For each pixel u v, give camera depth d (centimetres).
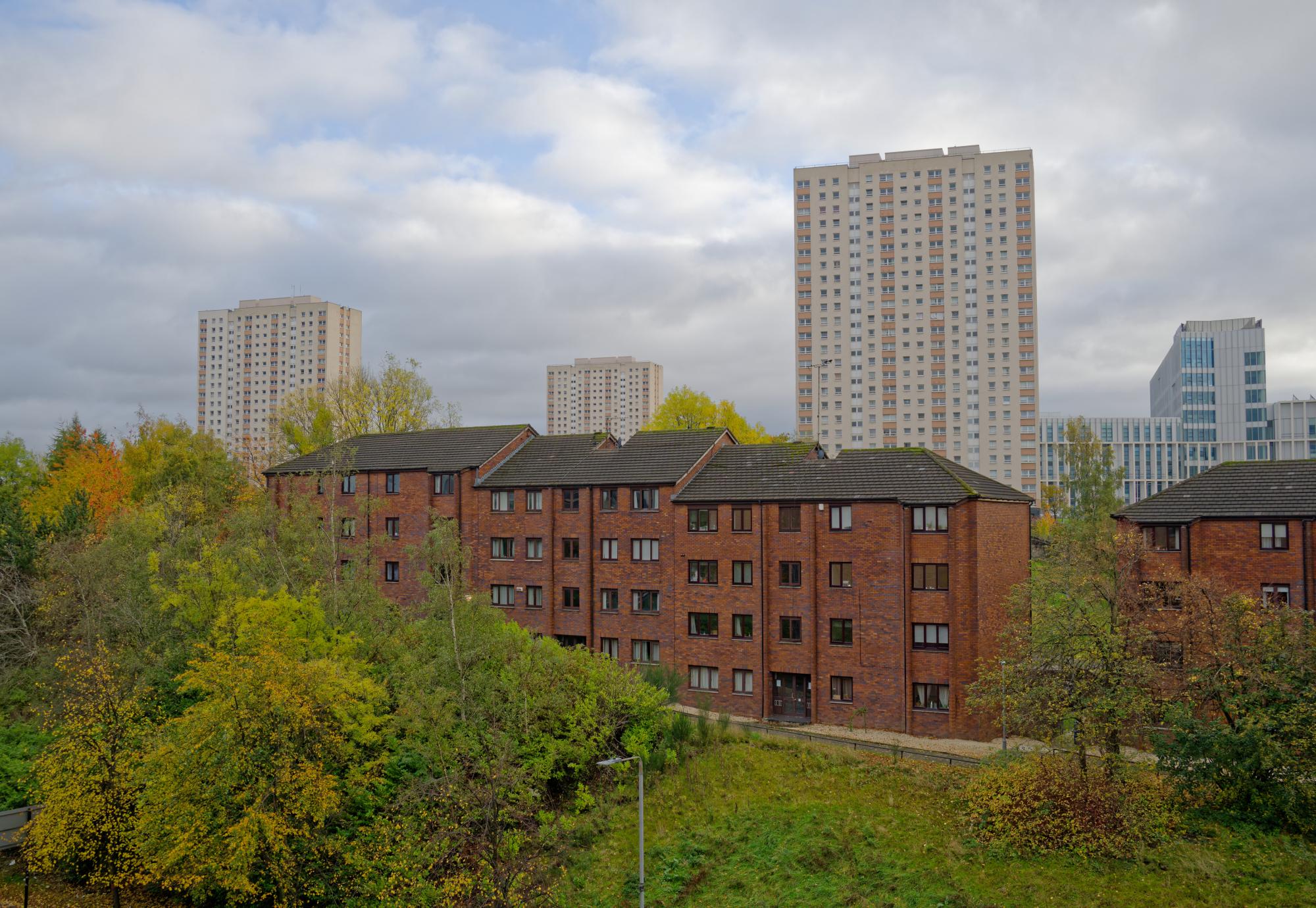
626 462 5612
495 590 5847
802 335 15600
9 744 3906
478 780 3344
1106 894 2691
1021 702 3259
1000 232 14738
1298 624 3681
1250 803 3145
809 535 4781
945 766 3766
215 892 3142
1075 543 3775
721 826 3394
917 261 15050
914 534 4562
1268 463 4622
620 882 3098
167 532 5081
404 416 8425
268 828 2686
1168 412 18850
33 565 4862
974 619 4397
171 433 8006
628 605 5362
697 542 5116
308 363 19988
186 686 3091
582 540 5522
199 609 3912
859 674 4631
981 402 14750
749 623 4941
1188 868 2797
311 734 3016
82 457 7300
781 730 4441
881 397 15188
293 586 4175
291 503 4859
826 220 15512
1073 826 2989
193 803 2828
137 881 3011
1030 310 14588
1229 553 4356
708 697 4988
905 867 2964
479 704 3522
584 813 3606
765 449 5441
